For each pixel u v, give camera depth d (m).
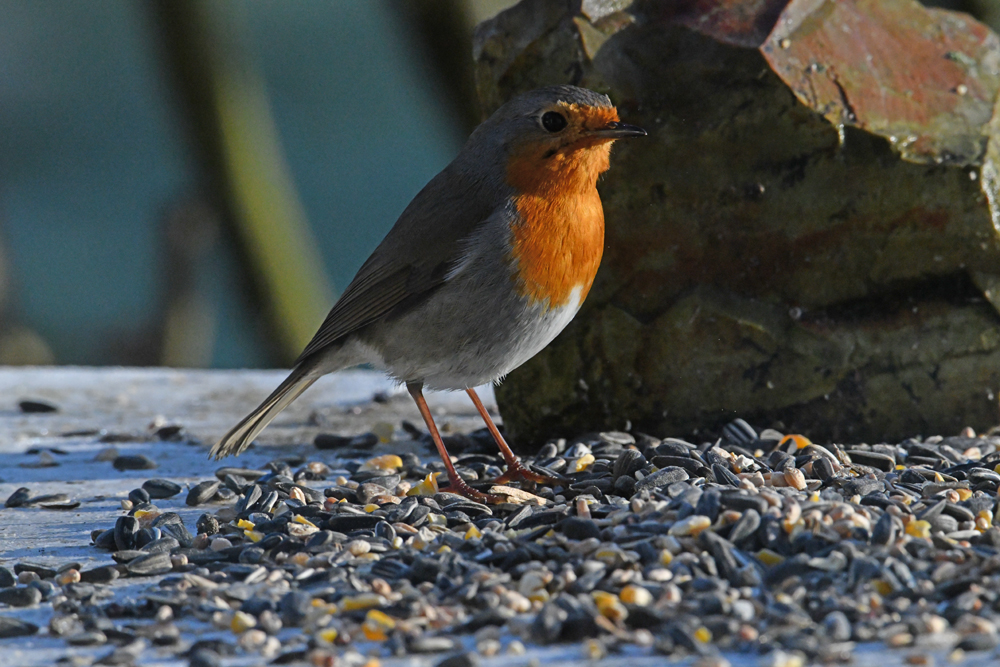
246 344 27.89
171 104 18.97
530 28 10.80
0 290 23.27
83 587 7.59
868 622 6.37
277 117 36.06
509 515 8.87
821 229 10.44
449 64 17.03
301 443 12.22
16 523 9.30
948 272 10.39
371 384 15.24
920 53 10.70
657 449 9.97
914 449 10.13
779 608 6.52
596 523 8.13
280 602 7.00
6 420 13.34
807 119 10.20
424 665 6.19
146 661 6.42
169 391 14.88
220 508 9.64
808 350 10.62
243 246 19.06
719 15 10.52
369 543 8.05
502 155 9.50
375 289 10.03
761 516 7.70
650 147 10.57
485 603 6.86
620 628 6.53
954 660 5.93
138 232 31.67
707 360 10.81
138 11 19.05
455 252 9.57
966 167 10.08
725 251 10.67
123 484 10.59
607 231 10.80
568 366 11.14
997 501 8.27
